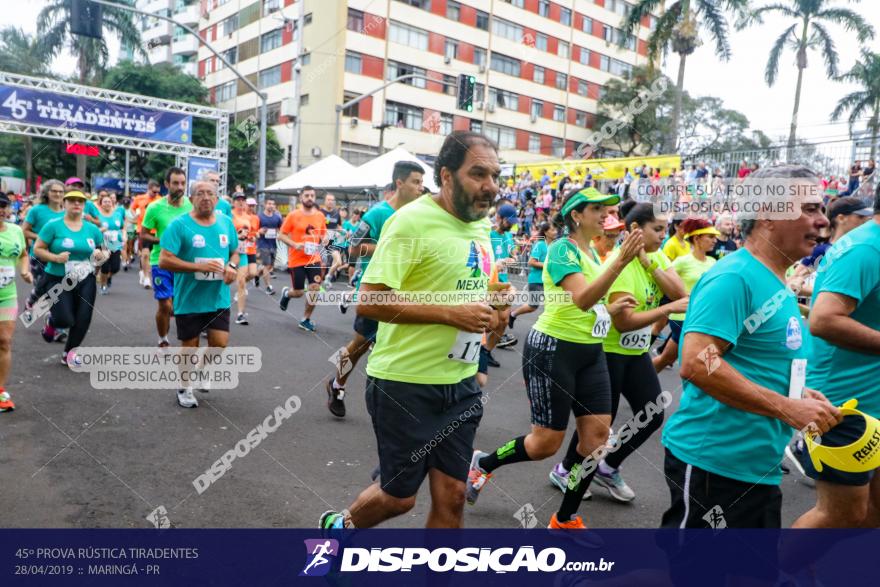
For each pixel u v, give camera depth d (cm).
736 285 194
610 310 317
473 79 1405
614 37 3994
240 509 315
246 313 954
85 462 363
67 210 559
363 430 454
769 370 201
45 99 1507
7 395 450
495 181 227
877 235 247
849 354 262
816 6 2014
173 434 420
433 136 3441
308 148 3167
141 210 1141
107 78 2825
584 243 318
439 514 235
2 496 314
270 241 1186
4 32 2334
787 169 200
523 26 3656
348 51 3081
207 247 482
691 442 209
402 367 228
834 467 228
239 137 3030
